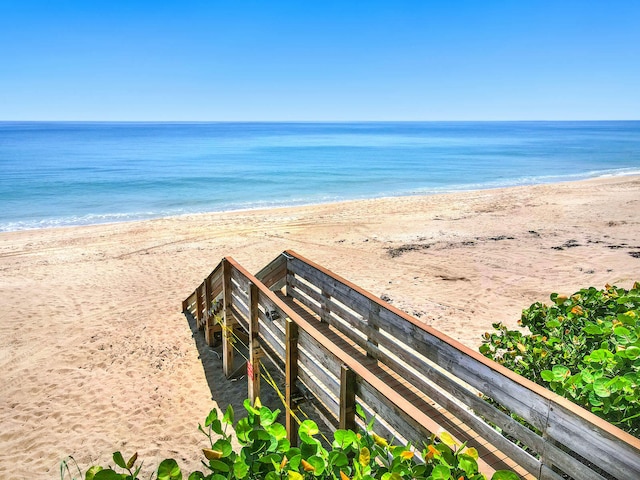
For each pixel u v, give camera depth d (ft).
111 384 23.21
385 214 66.08
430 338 13.61
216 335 27.53
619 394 9.25
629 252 41.04
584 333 13.48
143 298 35.37
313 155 188.65
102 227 62.08
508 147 240.53
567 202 70.59
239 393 22.18
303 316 21.40
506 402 10.66
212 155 188.34
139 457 17.75
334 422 14.15
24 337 28.66
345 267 40.68
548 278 35.73
